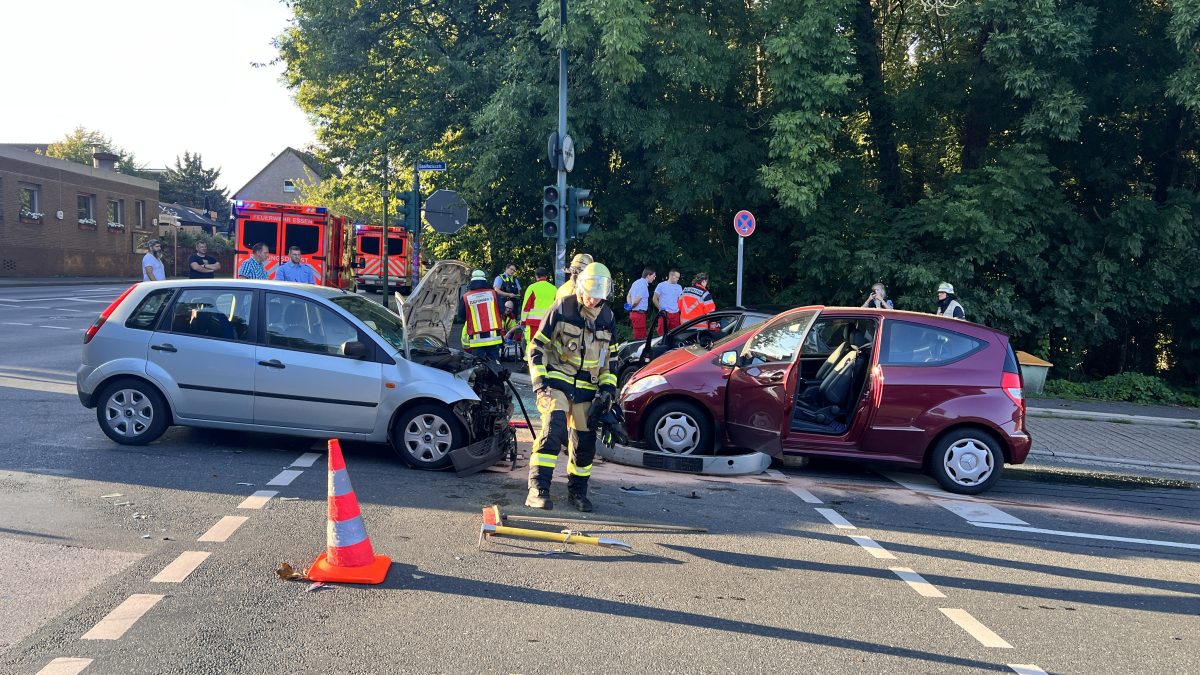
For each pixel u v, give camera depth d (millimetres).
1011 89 14805
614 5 13672
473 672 3596
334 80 19672
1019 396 7570
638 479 7328
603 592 4605
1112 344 18172
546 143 15680
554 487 6863
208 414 7262
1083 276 15898
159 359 7246
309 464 7035
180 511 5637
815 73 14797
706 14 16297
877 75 17578
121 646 3688
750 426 7660
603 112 15336
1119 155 16781
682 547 5480
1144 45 15445
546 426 6012
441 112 17922
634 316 15117
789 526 6133
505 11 17656
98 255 43688
